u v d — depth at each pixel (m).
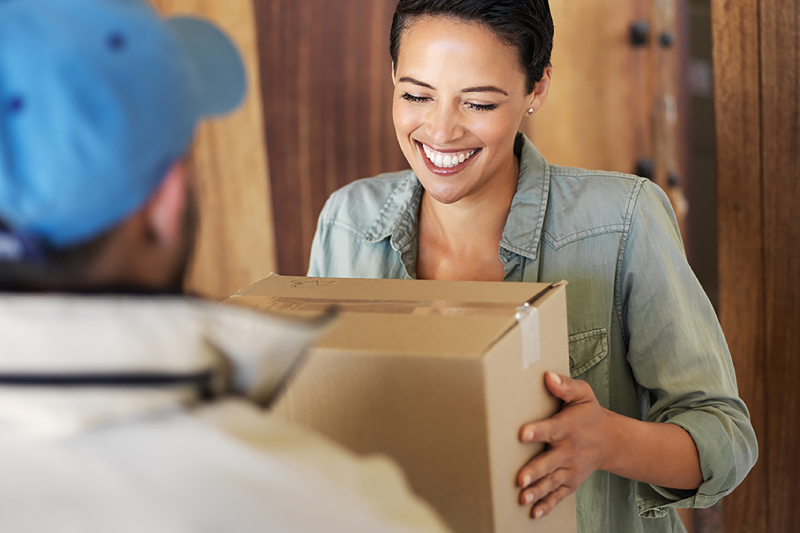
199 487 0.44
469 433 0.72
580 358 1.14
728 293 1.65
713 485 1.04
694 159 3.11
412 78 1.07
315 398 0.78
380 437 0.76
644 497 1.11
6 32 0.44
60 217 0.44
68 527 0.42
